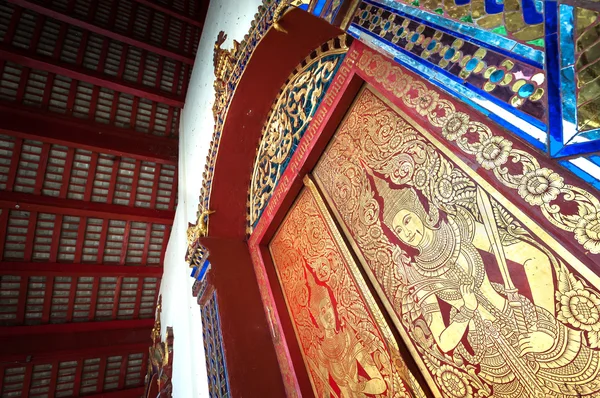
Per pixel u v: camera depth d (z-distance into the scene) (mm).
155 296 8641
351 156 2332
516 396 1245
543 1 954
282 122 3230
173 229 7199
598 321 1020
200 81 5488
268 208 3305
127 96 7520
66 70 6684
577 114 875
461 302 1487
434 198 1656
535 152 1149
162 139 7758
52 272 7184
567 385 1092
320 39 2756
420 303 1703
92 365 8078
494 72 1076
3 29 6359
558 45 917
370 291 2004
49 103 6867
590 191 1001
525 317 1231
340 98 2373
